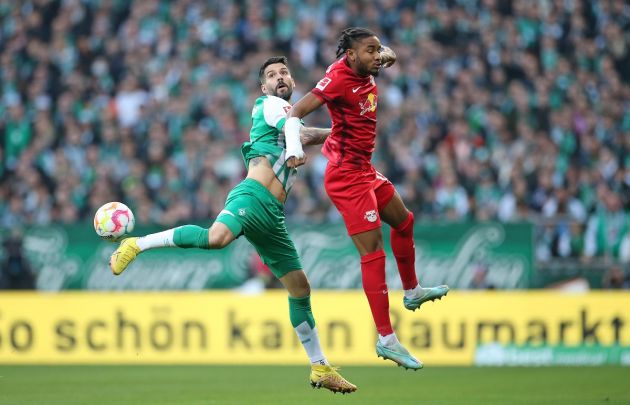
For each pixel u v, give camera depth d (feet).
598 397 87.61
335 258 118.32
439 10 172.24
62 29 173.58
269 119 66.69
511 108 157.58
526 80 165.68
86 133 156.25
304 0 172.76
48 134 156.66
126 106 160.76
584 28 175.01
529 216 140.05
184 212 139.33
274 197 66.90
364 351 117.91
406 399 86.84
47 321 121.08
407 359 65.82
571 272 119.65
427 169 147.13
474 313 117.19
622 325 116.67
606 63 171.83
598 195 140.77
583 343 116.78
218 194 140.46
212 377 105.40
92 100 163.12
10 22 175.42
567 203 140.05
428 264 117.70
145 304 120.78
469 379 102.68
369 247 65.72
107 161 151.43
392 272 117.70
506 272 117.29
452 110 156.15
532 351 116.57
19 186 148.97
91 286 120.98
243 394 90.89
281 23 171.12
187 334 120.16
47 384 99.45
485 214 139.64
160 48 168.86
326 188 66.64
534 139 150.20
